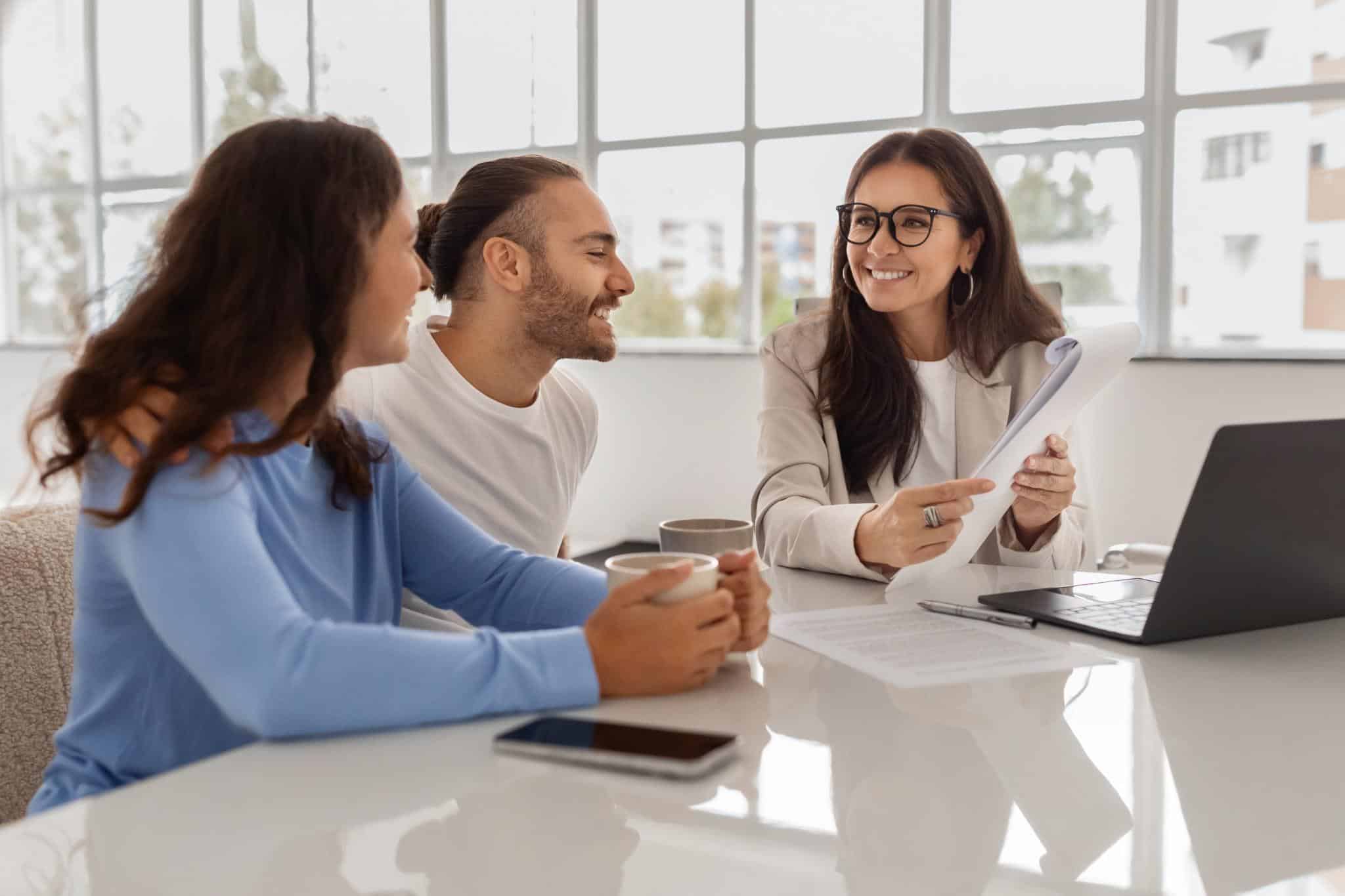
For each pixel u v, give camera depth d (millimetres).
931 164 1882
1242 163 4285
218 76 6055
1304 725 856
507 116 5586
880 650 1073
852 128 4957
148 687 935
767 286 5223
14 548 1150
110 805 691
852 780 739
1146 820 677
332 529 1085
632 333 5520
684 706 891
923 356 2008
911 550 1370
